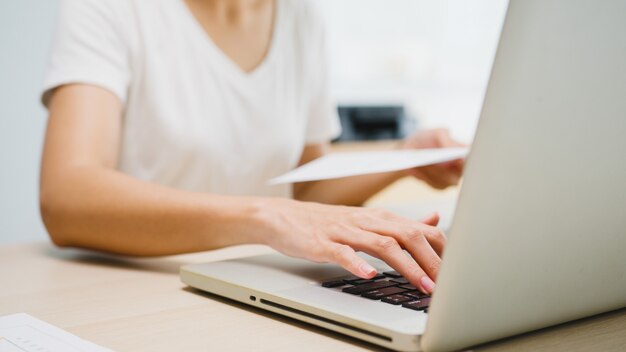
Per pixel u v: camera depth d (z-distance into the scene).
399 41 3.18
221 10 1.14
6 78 2.11
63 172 0.73
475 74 3.38
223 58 1.12
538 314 0.39
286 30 1.22
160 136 1.05
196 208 0.62
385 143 2.57
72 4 0.95
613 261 0.42
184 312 0.48
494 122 0.31
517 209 0.34
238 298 0.49
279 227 0.55
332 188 1.21
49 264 0.68
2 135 2.12
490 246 0.34
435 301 0.34
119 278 0.60
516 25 0.30
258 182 1.17
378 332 0.37
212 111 1.10
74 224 0.68
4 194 2.13
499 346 0.39
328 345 0.39
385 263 0.50
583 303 0.41
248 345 0.40
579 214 0.37
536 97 0.32
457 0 3.29
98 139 0.82
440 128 1.19
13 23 2.11
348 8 3.03
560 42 0.31
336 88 3.01
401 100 3.20
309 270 0.53
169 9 1.07
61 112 0.83
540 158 0.33
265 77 1.17
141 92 1.04
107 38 0.96
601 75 0.34
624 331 0.42
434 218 0.59
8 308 0.49
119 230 0.66
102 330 0.43
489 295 0.35
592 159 0.36
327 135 1.36
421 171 1.16
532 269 0.37
